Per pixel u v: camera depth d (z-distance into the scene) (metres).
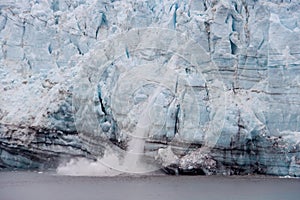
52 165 98.06
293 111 93.12
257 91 95.50
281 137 91.44
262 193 75.56
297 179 88.19
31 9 111.75
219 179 87.00
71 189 77.94
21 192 75.12
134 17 103.19
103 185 81.56
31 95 103.62
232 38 98.44
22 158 99.75
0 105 103.56
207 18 99.56
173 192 75.50
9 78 106.81
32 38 108.81
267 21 98.81
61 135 96.94
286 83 94.75
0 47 109.31
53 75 104.38
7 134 99.94
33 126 98.25
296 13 99.94
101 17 107.06
